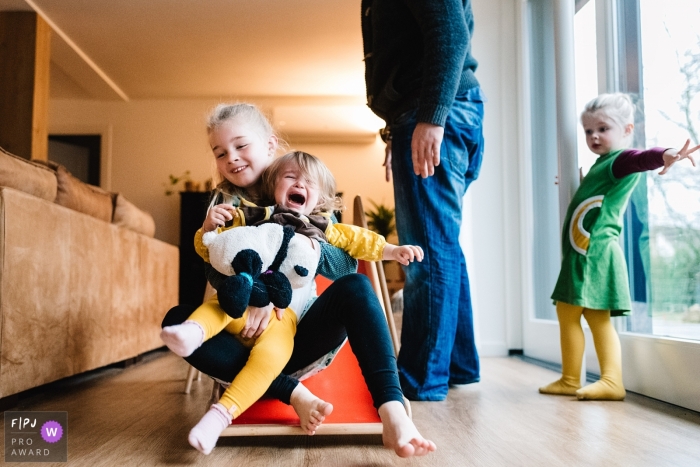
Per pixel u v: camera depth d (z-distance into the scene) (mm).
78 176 6109
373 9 1714
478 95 1752
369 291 1155
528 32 2912
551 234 2645
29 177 1761
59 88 5742
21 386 1624
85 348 2090
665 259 1781
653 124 1880
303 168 1291
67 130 6062
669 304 1759
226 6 4105
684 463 1062
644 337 1800
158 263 3219
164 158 6062
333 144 6336
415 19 1554
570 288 1762
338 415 1214
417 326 1727
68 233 1944
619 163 1729
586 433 1300
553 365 2490
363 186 6297
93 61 5105
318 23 4375
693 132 1654
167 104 6113
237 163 1318
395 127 1704
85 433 1326
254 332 1143
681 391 1606
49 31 4316
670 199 1755
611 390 1713
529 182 2859
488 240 2949
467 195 2910
